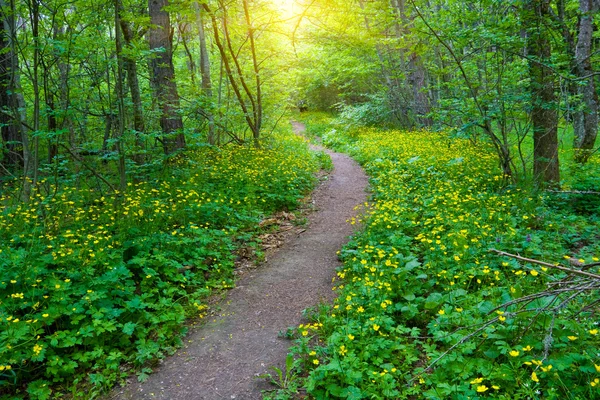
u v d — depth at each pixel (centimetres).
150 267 502
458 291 402
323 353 358
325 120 2916
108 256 481
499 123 845
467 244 495
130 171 834
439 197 723
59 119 845
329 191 1027
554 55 759
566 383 280
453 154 1123
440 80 1834
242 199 808
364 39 1488
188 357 388
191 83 1045
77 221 611
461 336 341
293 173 1005
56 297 400
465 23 852
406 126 2081
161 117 988
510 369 295
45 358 364
